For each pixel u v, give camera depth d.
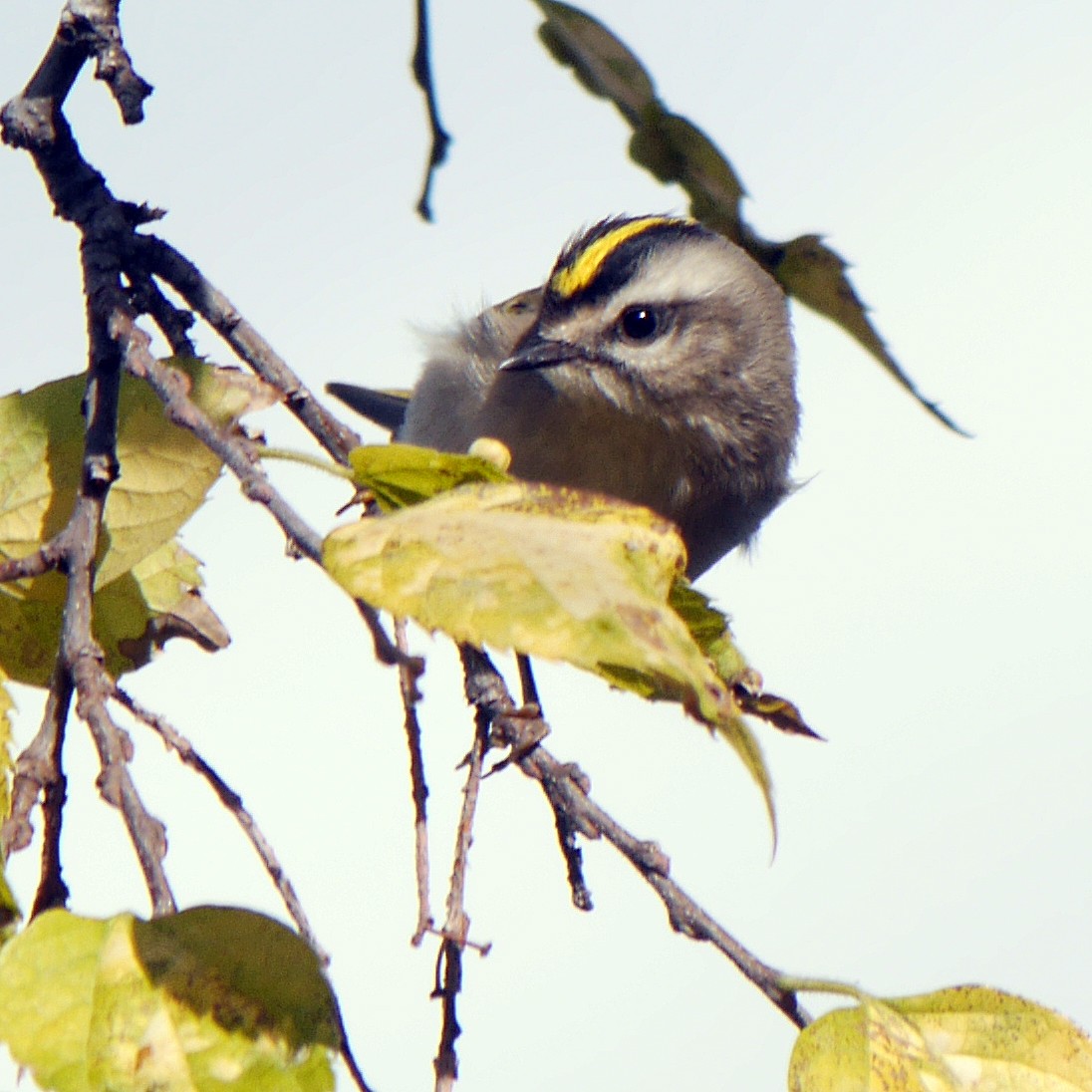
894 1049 3.57
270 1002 3.36
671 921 3.80
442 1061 3.96
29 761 3.68
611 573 3.25
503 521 3.36
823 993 3.70
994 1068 3.57
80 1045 3.24
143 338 4.31
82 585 3.97
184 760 4.28
